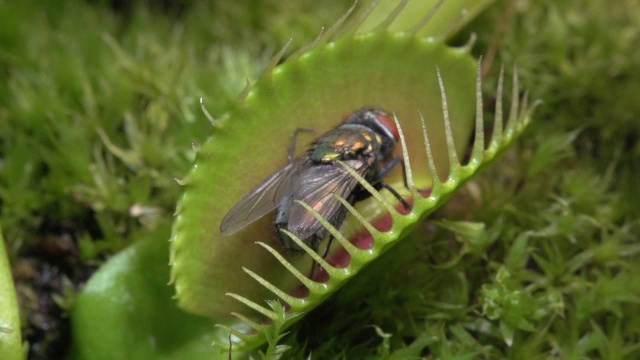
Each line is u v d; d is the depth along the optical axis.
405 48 0.12
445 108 0.11
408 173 0.11
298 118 0.12
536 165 0.13
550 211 0.13
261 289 0.12
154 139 0.14
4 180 0.14
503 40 0.14
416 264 0.13
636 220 0.13
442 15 0.12
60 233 0.14
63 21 0.15
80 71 0.14
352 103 0.12
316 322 0.12
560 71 0.14
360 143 0.12
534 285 0.13
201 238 0.12
